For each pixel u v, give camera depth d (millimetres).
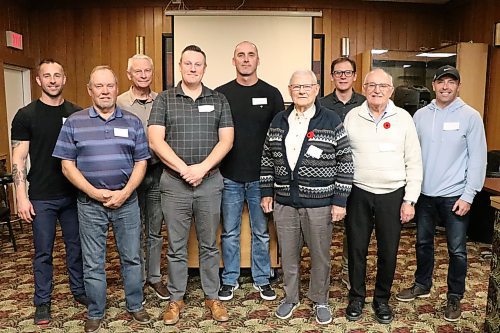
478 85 5363
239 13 5383
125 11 6035
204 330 2709
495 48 5301
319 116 2629
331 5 6129
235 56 3006
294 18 5457
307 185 2621
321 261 2729
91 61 6129
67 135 2521
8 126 5609
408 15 6309
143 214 3127
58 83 2682
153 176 2988
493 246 2510
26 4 5965
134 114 2834
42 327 2738
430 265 3053
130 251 2699
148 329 2715
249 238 3332
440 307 2986
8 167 5465
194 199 2697
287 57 5512
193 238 3336
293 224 2740
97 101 2512
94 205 2559
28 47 6047
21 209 2641
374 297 2865
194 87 2693
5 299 3162
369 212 2703
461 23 6035
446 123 2746
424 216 2934
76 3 6035
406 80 5793
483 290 3262
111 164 2535
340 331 2688
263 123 3025
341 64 3324
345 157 2621
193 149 2660
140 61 2932
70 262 2906
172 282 2822
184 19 5406
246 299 3146
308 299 3113
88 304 2701
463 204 2703
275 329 2721
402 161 2648
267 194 2873
